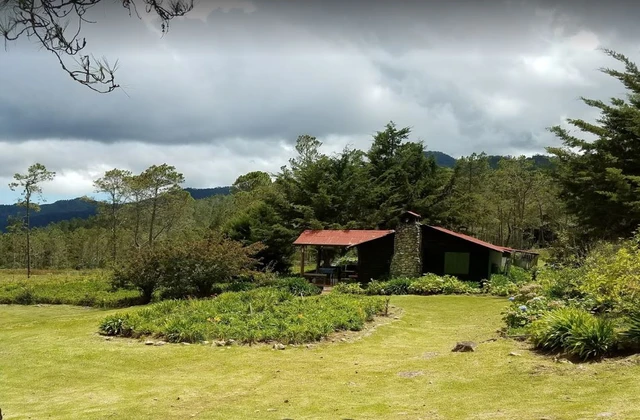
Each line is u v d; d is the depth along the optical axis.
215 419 6.95
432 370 8.92
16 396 8.47
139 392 8.51
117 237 55.59
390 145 49.84
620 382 7.09
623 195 21.03
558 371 7.98
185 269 22.17
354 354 10.84
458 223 47.69
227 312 14.41
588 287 10.49
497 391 7.39
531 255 35.84
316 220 39.28
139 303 22.62
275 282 23.92
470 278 27.91
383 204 44.25
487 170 58.78
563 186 25.27
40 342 12.53
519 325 11.84
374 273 29.89
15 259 62.50
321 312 14.35
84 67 4.35
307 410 7.17
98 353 11.15
